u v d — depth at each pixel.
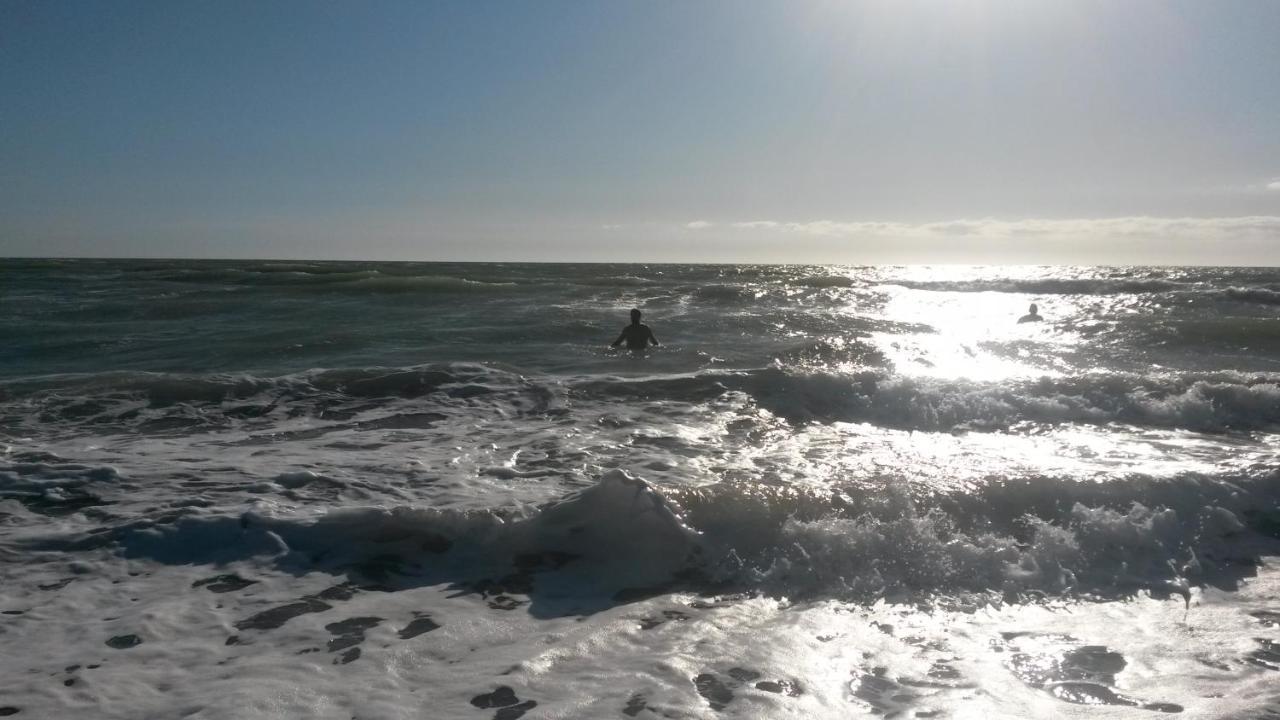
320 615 4.07
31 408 8.66
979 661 3.67
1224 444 7.78
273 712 3.12
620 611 4.18
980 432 8.24
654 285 32.28
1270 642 3.88
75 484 5.90
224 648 3.69
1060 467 6.80
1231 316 21.78
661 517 4.93
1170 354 15.32
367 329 17.03
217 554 4.73
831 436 8.02
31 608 4.06
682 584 4.53
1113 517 5.20
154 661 3.55
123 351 13.84
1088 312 23.03
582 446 7.45
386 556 4.75
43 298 23.69
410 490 5.95
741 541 4.86
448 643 3.79
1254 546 5.10
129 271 38.56
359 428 8.10
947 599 4.36
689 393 9.55
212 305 22.08
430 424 8.27
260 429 8.05
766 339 16.64
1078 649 3.80
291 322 18.56
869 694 3.35
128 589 4.30
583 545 4.84
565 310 21.91
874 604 4.30
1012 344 15.93
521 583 4.50
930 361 13.33
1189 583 4.61
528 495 5.85
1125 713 3.19
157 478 6.13
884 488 5.40
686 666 3.58
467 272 45.97
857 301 26.33
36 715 3.08
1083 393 9.37
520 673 3.49
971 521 5.17
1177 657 3.71
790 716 3.15
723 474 6.52
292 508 5.39
